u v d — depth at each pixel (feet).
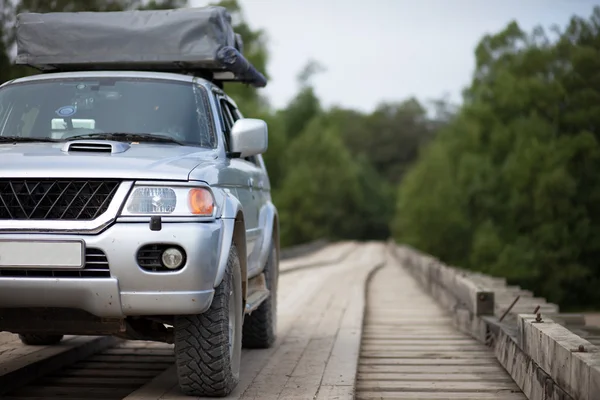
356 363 27.66
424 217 278.05
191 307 19.66
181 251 19.67
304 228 371.15
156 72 26.22
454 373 28.50
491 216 208.54
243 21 238.89
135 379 27.04
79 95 24.71
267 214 30.17
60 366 28.50
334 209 427.74
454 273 47.83
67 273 19.45
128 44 27.35
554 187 184.65
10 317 20.52
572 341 20.01
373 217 504.43
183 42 27.20
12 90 25.12
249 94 245.04
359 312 43.62
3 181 19.79
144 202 19.69
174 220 19.70
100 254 19.39
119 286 19.35
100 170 19.81
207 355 21.16
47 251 19.22
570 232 187.62
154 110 24.40
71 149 21.35
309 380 24.59
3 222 19.40
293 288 63.31
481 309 36.37
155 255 19.67
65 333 21.18
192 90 25.30
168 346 33.60
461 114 245.24
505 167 199.11
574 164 191.72
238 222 23.35
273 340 31.60
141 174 19.88
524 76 210.38
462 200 218.18
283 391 23.00
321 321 39.70
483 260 198.90
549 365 20.85
